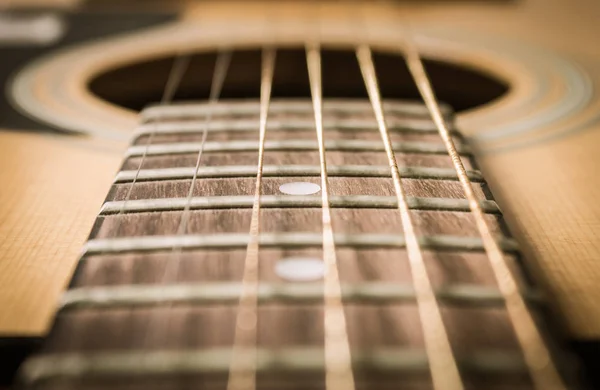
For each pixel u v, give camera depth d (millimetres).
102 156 180
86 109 203
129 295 127
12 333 130
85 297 127
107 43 253
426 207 145
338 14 290
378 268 131
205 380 116
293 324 122
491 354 119
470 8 297
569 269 143
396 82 250
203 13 293
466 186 152
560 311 135
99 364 118
